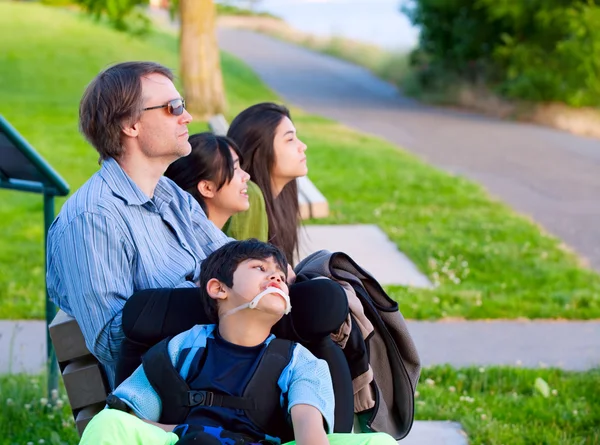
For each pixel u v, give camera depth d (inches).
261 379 107.0
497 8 1014.4
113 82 120.3
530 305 274.4
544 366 219.5
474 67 1127.0
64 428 174.2
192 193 153.5
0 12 1256.8
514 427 178.2
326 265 126.6
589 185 547.8
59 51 1043.9
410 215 412.5
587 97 933.2
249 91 1056.2
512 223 403.5
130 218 120.0
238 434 102.9
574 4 976.9
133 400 107.2
